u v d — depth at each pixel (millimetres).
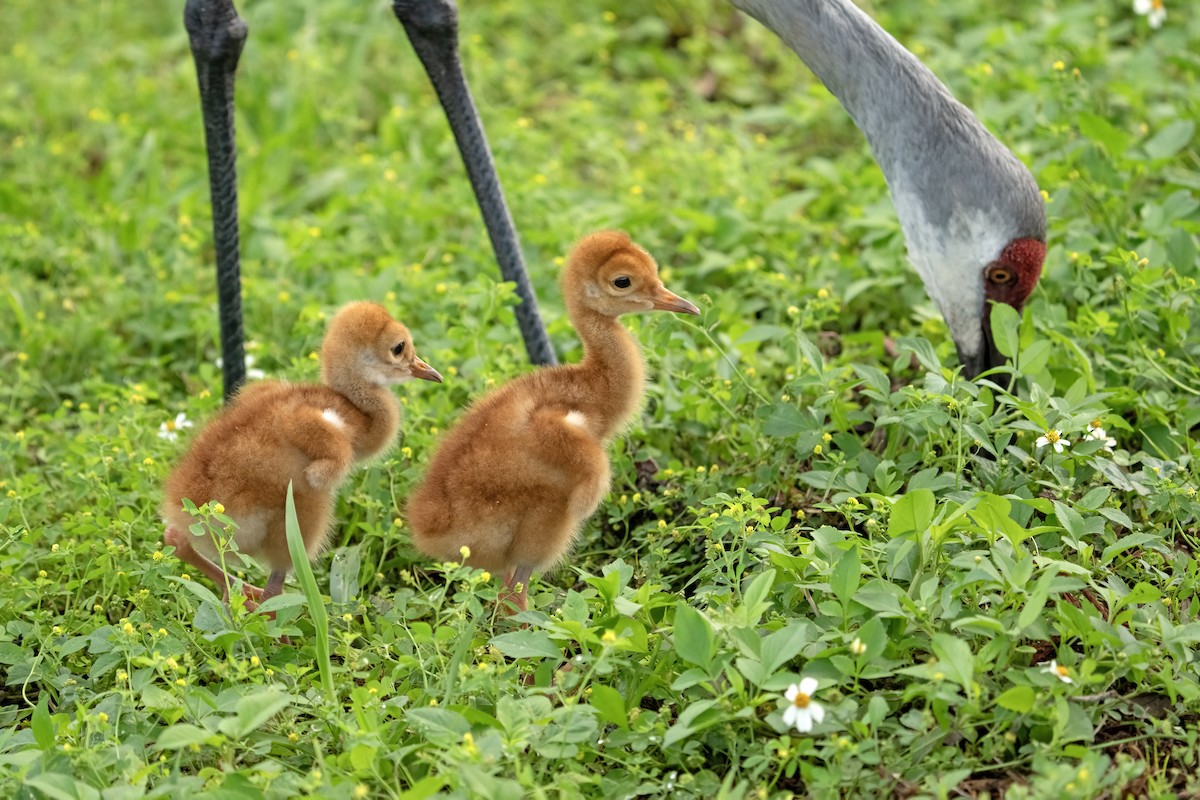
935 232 7875
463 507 6754
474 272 10211
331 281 10094
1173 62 11281
